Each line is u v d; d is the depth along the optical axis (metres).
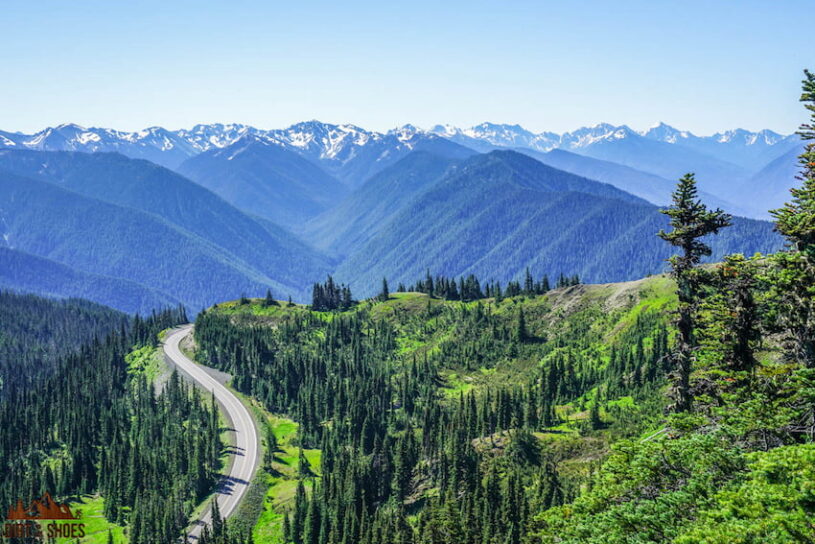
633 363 192.12
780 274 39.75
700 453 35.72
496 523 114.75
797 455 29.53
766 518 28.27
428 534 113.75
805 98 48.66
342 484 150.75
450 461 143.25
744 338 42.03
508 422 172.50
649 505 34.81
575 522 39.41
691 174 45.72
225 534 133.75
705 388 44.38
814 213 40.16
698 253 46.41
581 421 164.00
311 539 134.12
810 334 39.09
